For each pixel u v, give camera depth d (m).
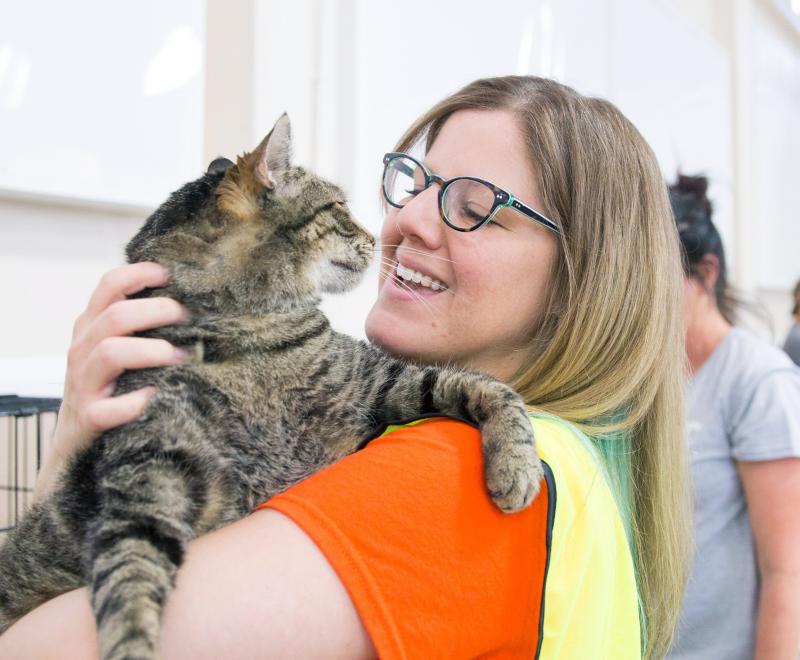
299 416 1.15
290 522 0.78
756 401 1.85
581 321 1.16
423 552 0.78
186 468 0.95
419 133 1.45
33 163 1.70
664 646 1.26
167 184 2.03
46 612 0.79
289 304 1.22
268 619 0.71
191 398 1.01
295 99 2.41
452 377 1.12
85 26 1.79
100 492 0.93
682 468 1.27
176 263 1.13
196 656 0.70
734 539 1.88
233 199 1.20
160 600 0.74
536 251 1.19
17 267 1.80
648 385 1.19
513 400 1.01
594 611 0.91
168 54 2.00
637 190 1.24
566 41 3.62
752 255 6.16
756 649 1.79
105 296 1.10
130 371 1.04
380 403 1.20
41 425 1.69
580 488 0.95
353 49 2.45
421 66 2.72
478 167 1.22
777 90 6.85
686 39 4.91
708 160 5.22
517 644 0.83
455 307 1.21
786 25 7.05
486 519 0.84
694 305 2.01
